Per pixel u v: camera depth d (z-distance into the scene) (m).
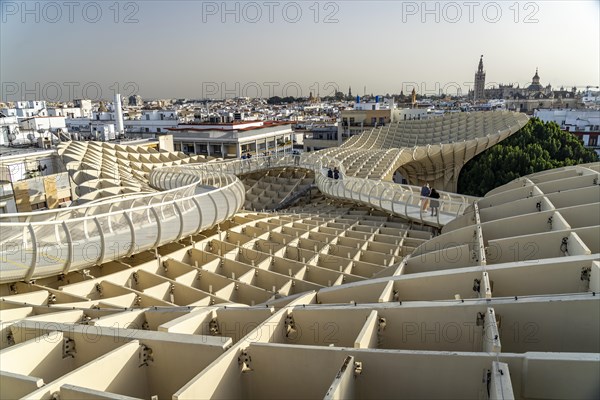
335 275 16.91
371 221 25.72
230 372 8.70
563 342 9.43
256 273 17.16
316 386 8.80
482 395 7.92
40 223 14.77
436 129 76.31
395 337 10.34
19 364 9.18
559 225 14.25
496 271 11.62
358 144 79.62
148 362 9.47
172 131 85.88
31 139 53.97
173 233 18.12
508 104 153.00
